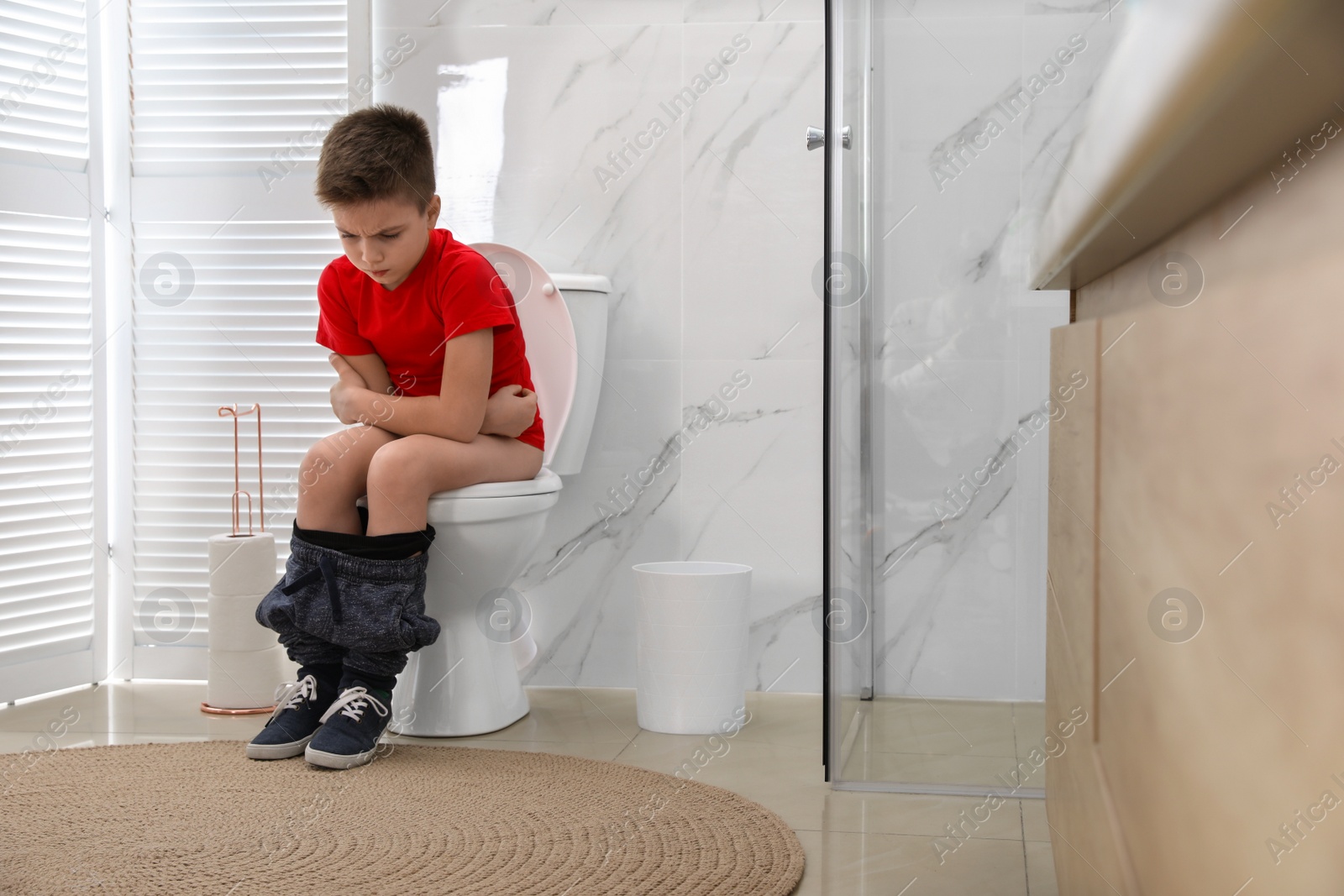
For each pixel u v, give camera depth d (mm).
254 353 2240
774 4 2135
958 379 1604
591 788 1478
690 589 1827
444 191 2213
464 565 1715
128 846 1223
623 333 2191
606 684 2213
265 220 2229
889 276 1611
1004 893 1130
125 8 2221
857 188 1604
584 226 2191
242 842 1235
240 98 2221
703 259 2168
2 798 1411
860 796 1502
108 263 2229
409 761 1604
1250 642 356
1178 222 494
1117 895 628
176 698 2102
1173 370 489
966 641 1582
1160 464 515
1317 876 292
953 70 1594
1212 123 335
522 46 2197
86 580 2201
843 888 1148
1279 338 331
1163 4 337
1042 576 1573
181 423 2244
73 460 2174
